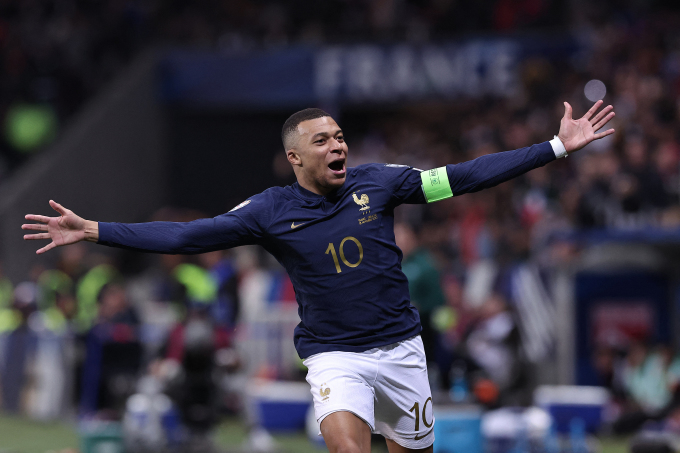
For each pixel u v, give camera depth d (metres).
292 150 13.85
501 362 28.61
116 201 57.38
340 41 55.94
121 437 26.27
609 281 32.16
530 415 25.33
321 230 13.69
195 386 27.39
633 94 45.75
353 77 55.53
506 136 47.84
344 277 13.68
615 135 39.31
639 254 32.09
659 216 35.25
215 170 60.50
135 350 35.22
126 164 57.88
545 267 32.72
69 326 37.88
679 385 29.27
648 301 32.06
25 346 37.97
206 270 35.66
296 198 13.90
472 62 53.91
